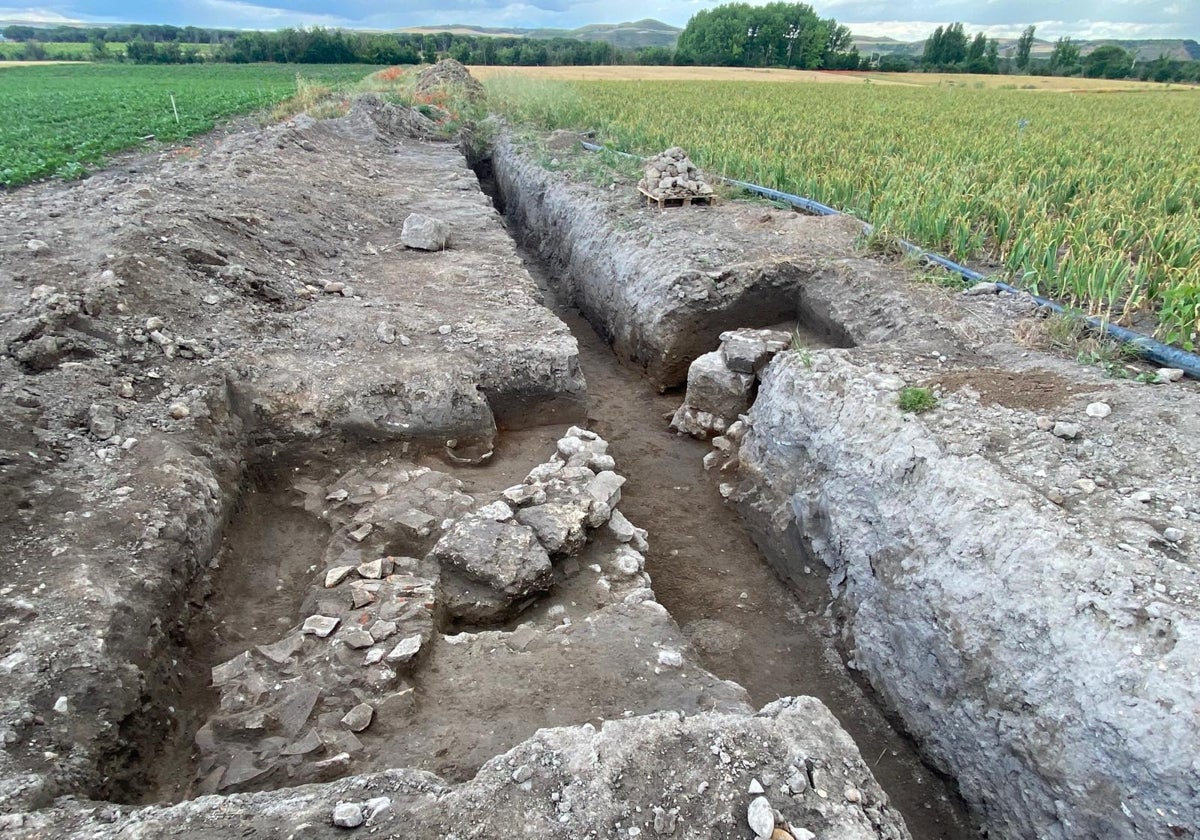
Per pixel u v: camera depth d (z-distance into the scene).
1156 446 3.89
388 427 5.38
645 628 3.98
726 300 7.36
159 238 6.29
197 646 3.68
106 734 2.82
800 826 2.49
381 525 4.60
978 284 6.40
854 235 7.97
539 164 12.95
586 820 2.46
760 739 2.80
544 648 3.81
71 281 5.41
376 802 2.50
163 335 5.27
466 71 24.41
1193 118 19.59
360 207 9.84
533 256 12.22
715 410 6.82
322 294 6.96
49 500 3.73
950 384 4.75
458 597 4.20
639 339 7.88
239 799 2.54
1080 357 4.98
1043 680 3.19
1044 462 3.88
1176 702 2.72
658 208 9.40
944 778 3.80
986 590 3.51
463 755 3.10
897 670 4.07
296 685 3.42
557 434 6.11
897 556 4.11
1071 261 5.93
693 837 2.44
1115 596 3.05
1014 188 8.43
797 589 5.14
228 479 4.64
